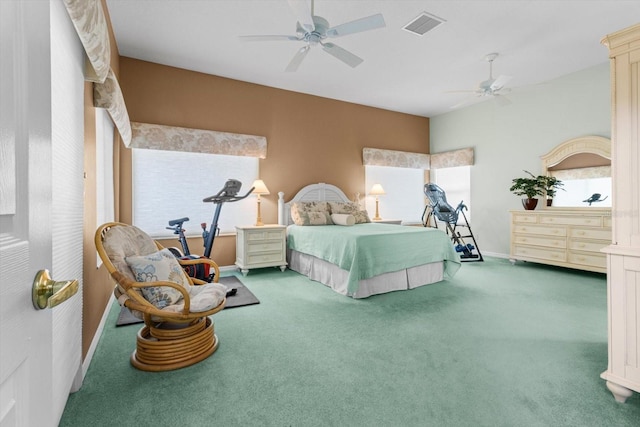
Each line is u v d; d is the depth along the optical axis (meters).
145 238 2.35
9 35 0.51
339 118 5.74
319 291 3.62
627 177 1.61
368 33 3.45
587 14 3.13
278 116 5.12
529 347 2.22
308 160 5.41
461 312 2.92
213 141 4.49
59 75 1.49
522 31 3.43
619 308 1.62
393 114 6.39
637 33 1.57
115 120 2.69
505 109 5.52
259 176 4.97
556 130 4.84
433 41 3.63
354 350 2.18
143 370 1.92
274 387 1.75
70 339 1.57
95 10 1.58
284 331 2.50
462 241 5.89
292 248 4.67
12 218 0.52
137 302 1.90
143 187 4.20
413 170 6.79
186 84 4.39
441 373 1.89
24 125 0.56
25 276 0.56
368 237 3.40
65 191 1.57
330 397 1.66
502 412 1.54
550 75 4.71
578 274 4.37
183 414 1.53
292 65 3.06
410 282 3.74
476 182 6.00
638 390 1.54
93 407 1.57
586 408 1.57
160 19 3.20
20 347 0.54
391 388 1.74
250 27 3.35
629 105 1.60
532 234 4.75
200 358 2.03
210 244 3.83
